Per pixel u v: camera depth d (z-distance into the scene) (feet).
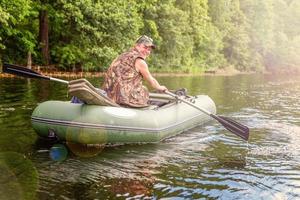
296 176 13.99
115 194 11.75
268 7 119.44
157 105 20.15
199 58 92.63
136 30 57.41
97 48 53.83
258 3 116.37
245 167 14.83
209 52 95.25
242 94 40.45
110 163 14.55
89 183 12.51
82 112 16.22
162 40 76.23
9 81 38.42
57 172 13.24
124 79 18.34
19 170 13.16
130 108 17.80
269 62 122.21
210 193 12.17
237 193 12.25
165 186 12.59
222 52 107.96
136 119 17.21
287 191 12.57
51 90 33.24
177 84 48.75
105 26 54.65
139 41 18.70
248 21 115.65
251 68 113.70
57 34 57.93
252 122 23.91
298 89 51.47
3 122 19.88
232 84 55.36
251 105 31.73
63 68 56.03
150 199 11.51
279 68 121.39
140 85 18.72
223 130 21.12
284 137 20.01
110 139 16.58
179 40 78.28
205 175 13.78
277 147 17.97
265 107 30.76
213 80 62.08
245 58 109.40
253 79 72.74
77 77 48.80
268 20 118.62
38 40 55.26
